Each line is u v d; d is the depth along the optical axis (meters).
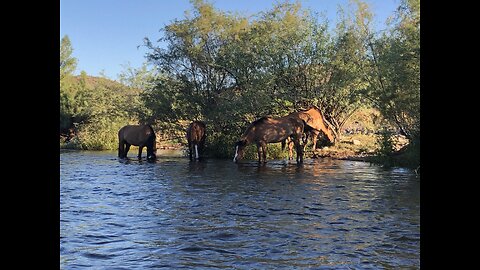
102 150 28.58
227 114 20.12
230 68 20.77
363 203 8.59
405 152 16.36
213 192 10.16
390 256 5.03
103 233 6.24
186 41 22.30
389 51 15.48
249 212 7.76
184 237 5.98
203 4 22.44
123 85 34.34
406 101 15.05
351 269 4.57
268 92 20.27
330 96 21.14
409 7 15.20
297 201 8.85
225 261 4.88
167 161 19.16
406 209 7.95
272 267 4.65
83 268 4.64
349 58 20.16
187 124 22.91
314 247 5.44
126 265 4.75
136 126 20.56
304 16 21.22
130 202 8.88
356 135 25.44
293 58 20.33
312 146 22.09
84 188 10.94
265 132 17.22
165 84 22.58
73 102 35.22
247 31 21.75
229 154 20.42
